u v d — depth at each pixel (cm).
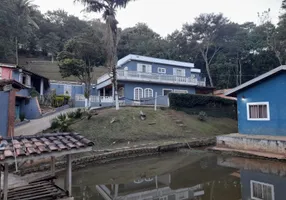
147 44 4828
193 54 4653
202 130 1956
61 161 1023
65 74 2419
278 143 1193
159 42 4947
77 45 2397
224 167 1090
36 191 603
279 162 1127
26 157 450
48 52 5769
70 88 3225
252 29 4750
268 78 1434
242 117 1569
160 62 2947
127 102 2530
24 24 3725
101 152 1246
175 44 4794
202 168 1083
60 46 5856
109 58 1994
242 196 714
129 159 1274
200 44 4472
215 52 4488
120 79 2500
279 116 1370
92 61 2516
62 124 1455
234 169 1048
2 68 2159
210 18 4375
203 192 764
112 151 1275
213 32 4422
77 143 535
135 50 4753
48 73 4172
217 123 2222
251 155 1256
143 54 4622
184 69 3166
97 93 3272
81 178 945
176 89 2906
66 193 582
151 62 2891
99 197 736
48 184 661
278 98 1379
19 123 1723
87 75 2686
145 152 1377
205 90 3209
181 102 2281
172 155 1375
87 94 2484
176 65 3081
